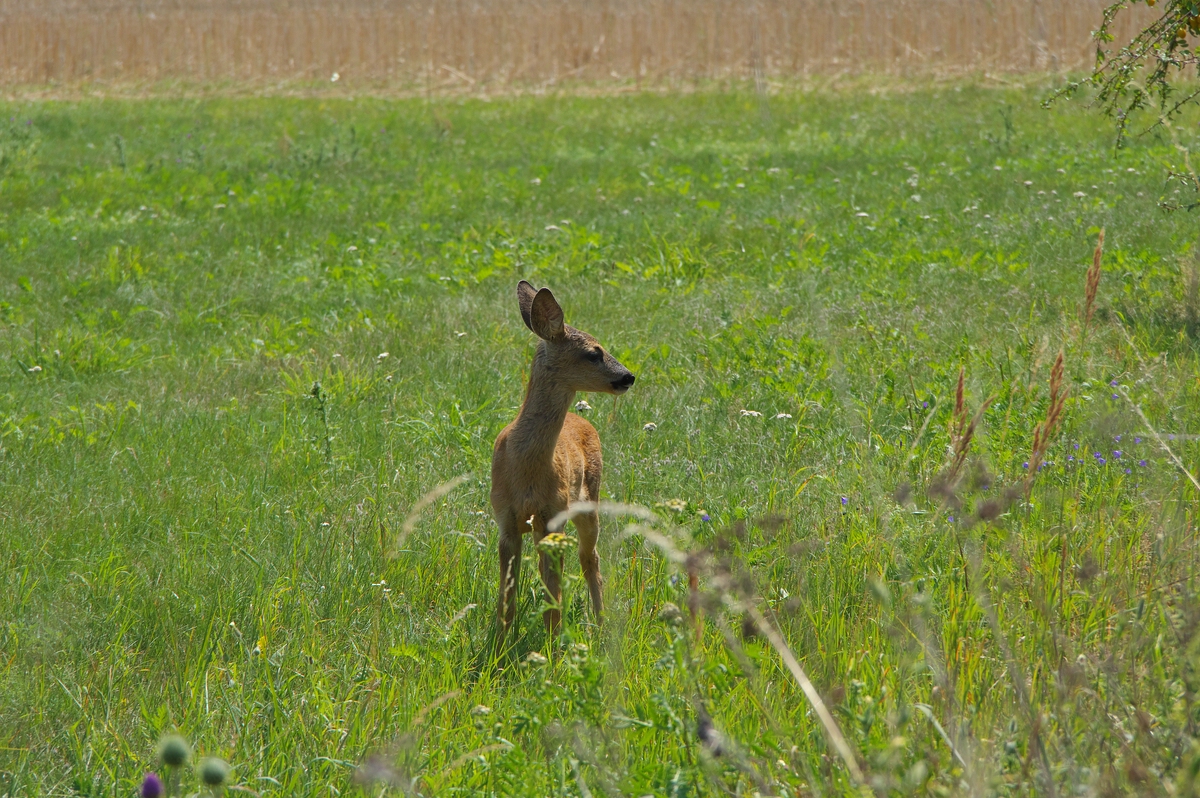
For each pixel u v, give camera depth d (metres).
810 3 82.44
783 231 29.86
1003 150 41.97
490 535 14.14
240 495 15.33
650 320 22.67
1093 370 17.55
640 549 13.09
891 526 11.98
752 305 23.17
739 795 7.15
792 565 11.98
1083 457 13.89
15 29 85.56
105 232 32.03
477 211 34.94
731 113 56.84
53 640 11.59
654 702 8.50
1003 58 71.81
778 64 77.50
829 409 17.27
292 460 16.47
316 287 26.88
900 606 10.65
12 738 10.03
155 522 14.62
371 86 78.94
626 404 18.17
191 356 22.02
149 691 10.83
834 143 46.41
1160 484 12.60
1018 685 7.42
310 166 44.25
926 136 47.00
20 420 18.05
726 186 37.44
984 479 9.41
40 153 47.50
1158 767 6.99
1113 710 7.91
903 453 14.55
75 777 9.40
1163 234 26.73
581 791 7.61
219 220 34.03
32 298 25.58
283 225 33.31
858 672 9.48
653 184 38.06
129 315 24.80
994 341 19.56
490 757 9.02
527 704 9.69
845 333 21.05
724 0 85.19
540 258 27.75
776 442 16.31
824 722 6.73
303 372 20.30
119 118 60.84
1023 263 25.22
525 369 20.16
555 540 9.62
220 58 86.12
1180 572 10.12
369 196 37.34
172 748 6.57
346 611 12.23
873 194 34.69
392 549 13.43
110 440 17.33
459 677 10.83
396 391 19.41
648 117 56.72
